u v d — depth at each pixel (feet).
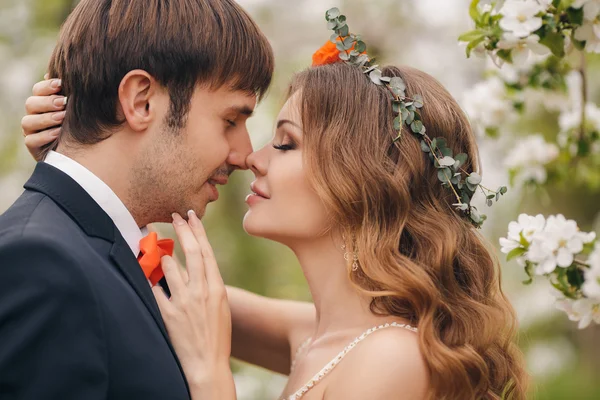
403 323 6.43
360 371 6.10
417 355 6.11
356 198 6.48
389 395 5.94
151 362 5.60
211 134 6.35
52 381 5.08
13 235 5.38
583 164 9.53
